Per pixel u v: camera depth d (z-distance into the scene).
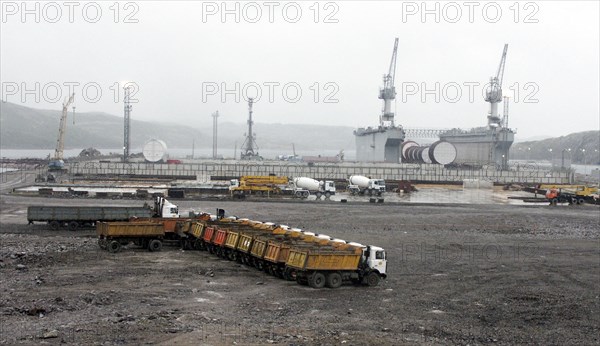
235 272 45.03
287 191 107.38
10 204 85.00
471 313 35.78
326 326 31.53
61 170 144.25
